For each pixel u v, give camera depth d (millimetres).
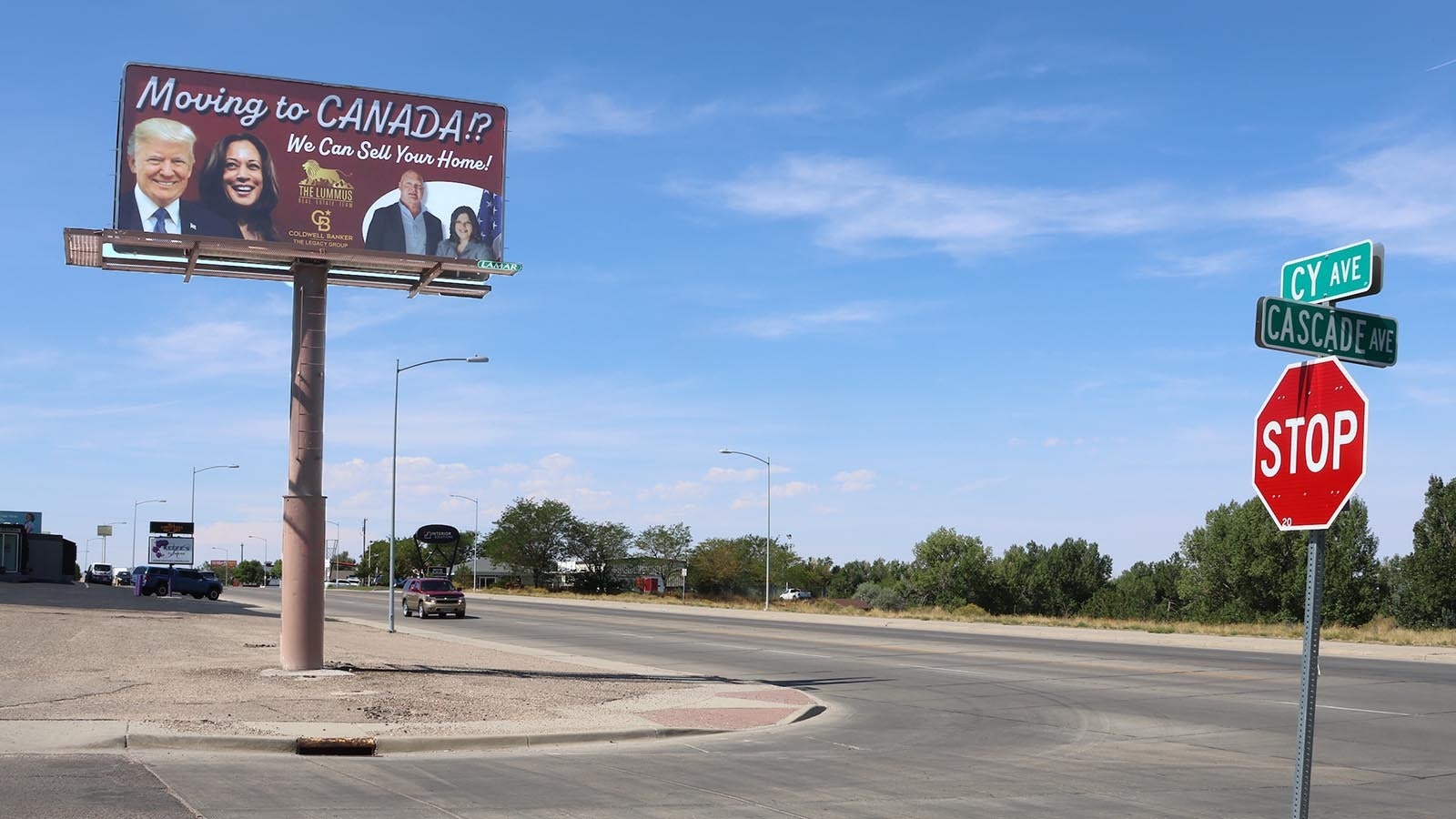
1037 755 14352
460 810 9961
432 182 21953
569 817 9812
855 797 11133
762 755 14094
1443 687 23141
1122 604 92000
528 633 42219
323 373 21203
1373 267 5273
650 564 128375
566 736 15023
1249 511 66500
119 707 15711
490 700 18219
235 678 19578
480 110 22406
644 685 21875
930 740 15828
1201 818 10344
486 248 22203
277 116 21000
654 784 11695
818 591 148250
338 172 21281
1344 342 5531
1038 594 97688
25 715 14719
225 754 12961
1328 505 5301
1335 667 28109
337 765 12453
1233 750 14961
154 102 20281
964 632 45062
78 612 40469
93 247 20281
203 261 21797
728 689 21797
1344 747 15195
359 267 22250
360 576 164375
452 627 46562
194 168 20359
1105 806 10820
